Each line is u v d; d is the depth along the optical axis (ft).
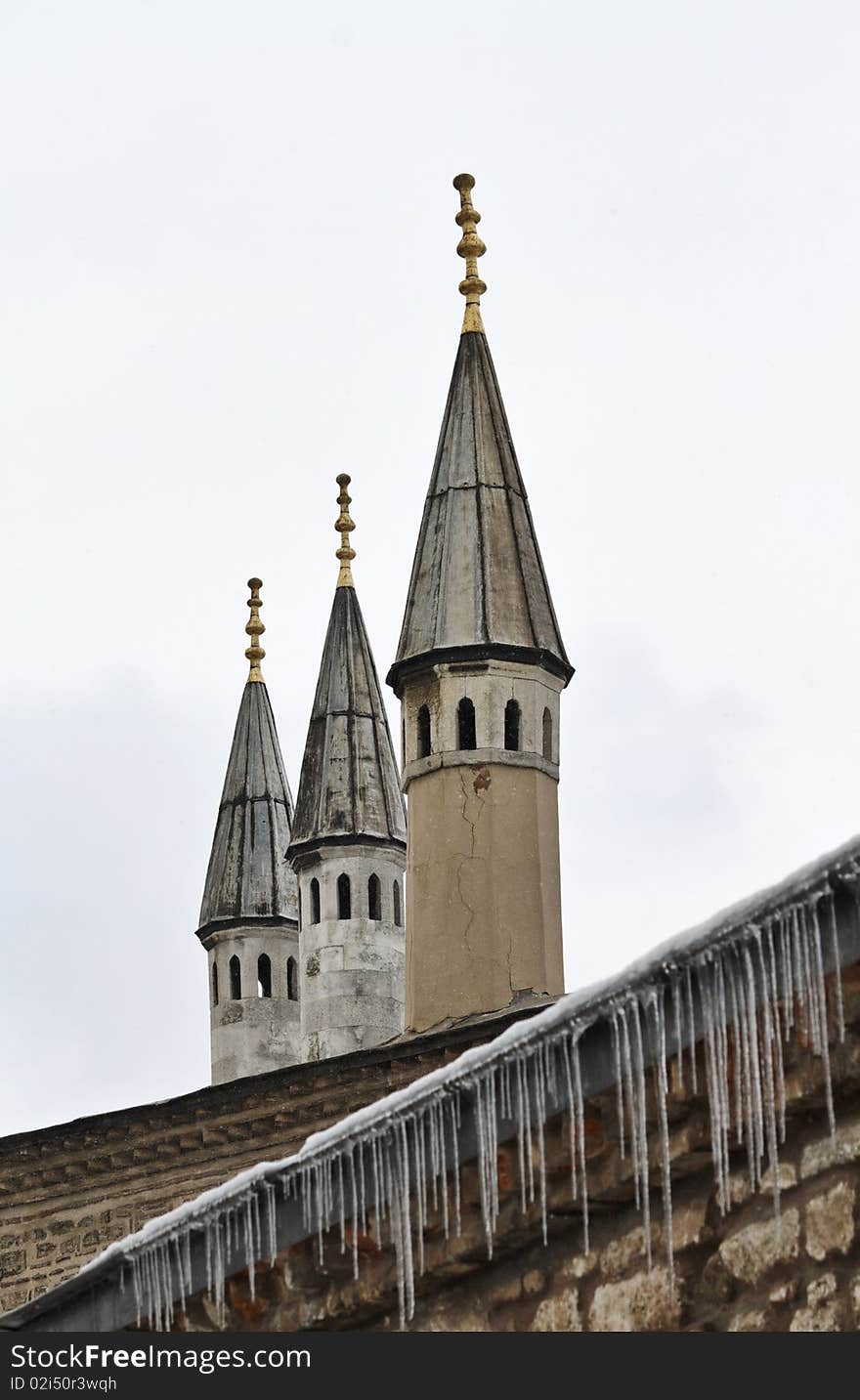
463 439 172.14
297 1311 76.54
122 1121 162.71
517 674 163.53
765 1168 65.92
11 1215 165.99
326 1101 156.76
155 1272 79.00
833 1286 64.34
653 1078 67.00
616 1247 69.56
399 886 184.55
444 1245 72.90
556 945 160.25
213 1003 198.59
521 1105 69.62
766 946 63.82
